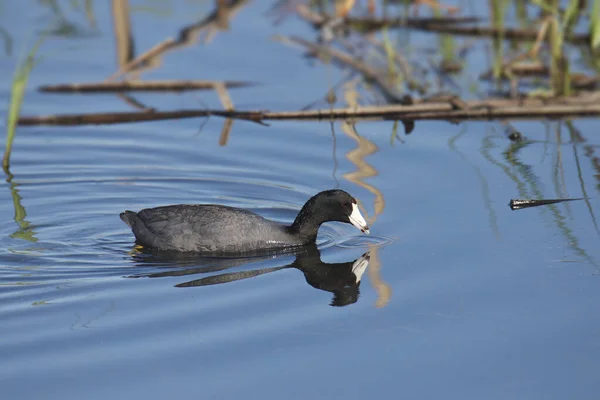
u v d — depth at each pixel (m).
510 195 15.05
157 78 20.55
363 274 12.52
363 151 17.22
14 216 14.46
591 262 12.51
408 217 14.36
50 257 13.03
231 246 13.43
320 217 13.66
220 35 23.33
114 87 20.00
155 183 15.93
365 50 22.55
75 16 24.05
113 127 18.42
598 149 17.05
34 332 10.78
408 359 10.20
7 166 16.42
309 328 10.91
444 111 19.14
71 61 21.48
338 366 10.06
